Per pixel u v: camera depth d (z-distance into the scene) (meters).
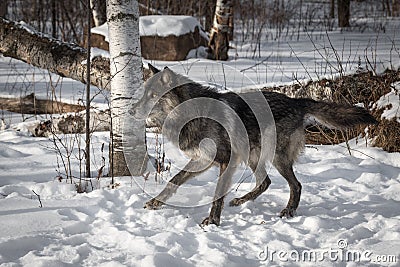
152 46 10.09
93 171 5.43
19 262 3.32
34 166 5.52
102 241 3.74
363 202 4.72
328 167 5.68
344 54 9.30
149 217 4.19
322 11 21.20
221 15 10.08
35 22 15.08
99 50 7.35
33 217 4.02
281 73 8.06
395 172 5.50
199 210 4.60
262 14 15.86
